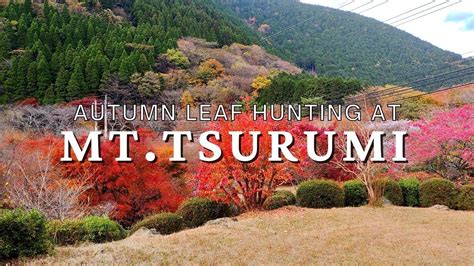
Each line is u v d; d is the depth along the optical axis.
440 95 27.38
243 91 34.25
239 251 7.47
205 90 32.62
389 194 13.99
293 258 7.04
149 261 6.77
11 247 6.83
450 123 16.89
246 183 12.29
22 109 24.56
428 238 8.70
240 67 39.25
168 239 8.74
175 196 14.95
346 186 13.75
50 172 12.94
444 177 16.88
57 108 25.52
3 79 28.84
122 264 6.52
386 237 8.66
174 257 7.05
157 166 15.05
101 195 13.80
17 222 6.96
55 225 9.27
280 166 12.27
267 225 9.96
